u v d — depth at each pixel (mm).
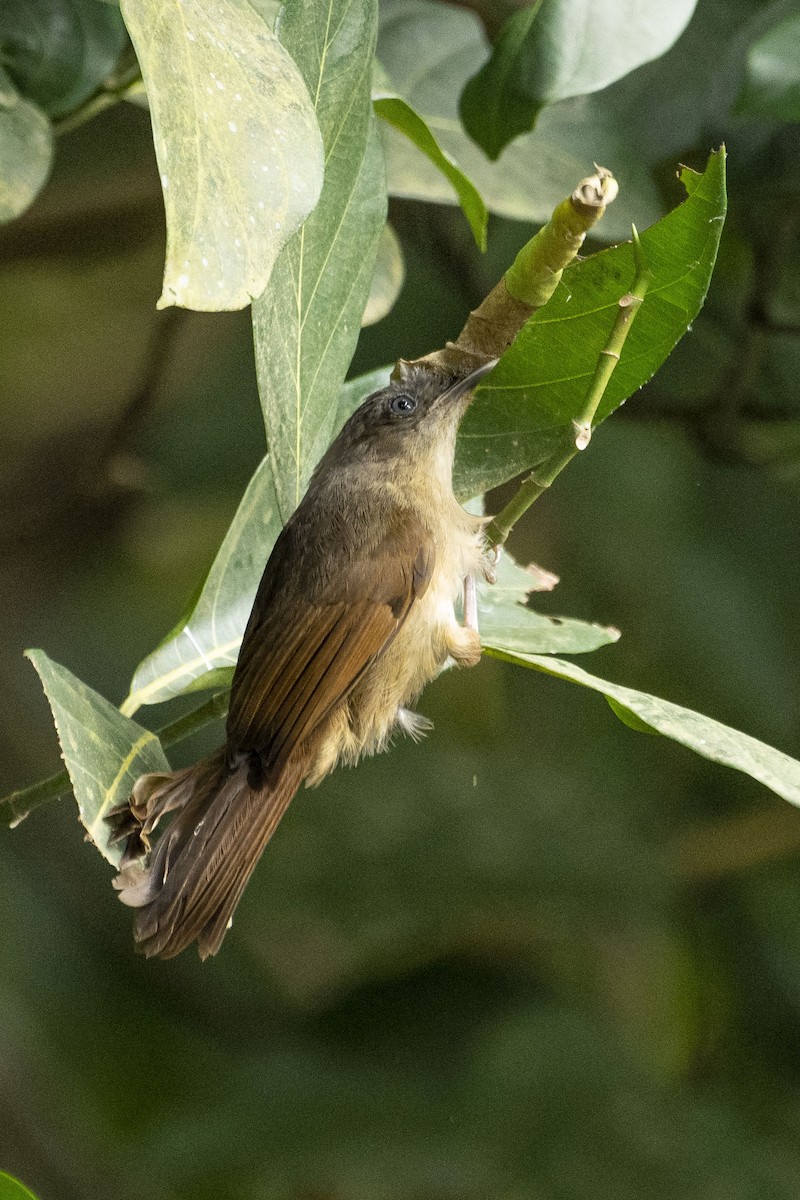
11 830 12273
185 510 13984
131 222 11336
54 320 13828
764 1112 11180
